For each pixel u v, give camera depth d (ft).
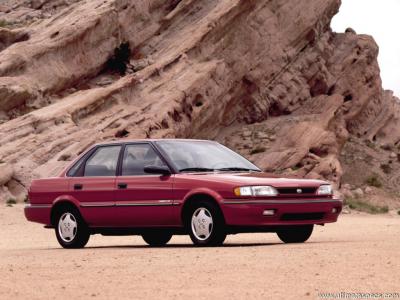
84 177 67.51
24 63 204.95
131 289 36.99
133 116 202.90
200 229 61.05
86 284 38.96
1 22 259.39
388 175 276.41
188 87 220.02
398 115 312.71
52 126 186.09
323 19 277.85
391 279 38.37
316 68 272.92
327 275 40.22
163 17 239.91
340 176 237.25
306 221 62.18
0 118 196.24
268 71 254.88
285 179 62.49
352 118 285.02
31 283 39.68
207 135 235.61
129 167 65.67
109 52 225.15
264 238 76.59
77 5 232.73
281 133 244.83
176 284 38.29
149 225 63.93
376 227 101.04
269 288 36.24
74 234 67.41
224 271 42.96
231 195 59.93
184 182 62.08
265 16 252.21
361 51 291.17
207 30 233.96
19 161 172.45
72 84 216.33
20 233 97.86
